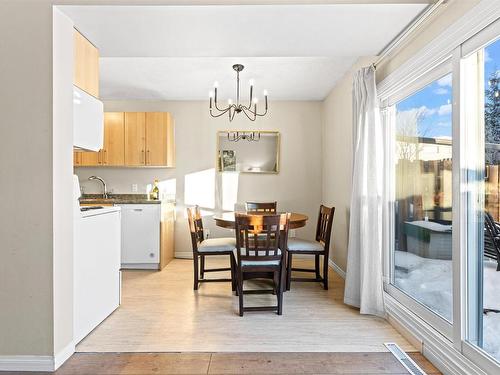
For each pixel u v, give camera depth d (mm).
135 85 4180
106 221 2605
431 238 2189
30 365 1901
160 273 3986
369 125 2631
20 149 1920
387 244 2760
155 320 2562
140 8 1970
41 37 1911
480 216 1714
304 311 2736
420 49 2127
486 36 1576
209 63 3463
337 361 1966
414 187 2426
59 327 1965
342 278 3742
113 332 2359
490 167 1637
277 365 1925
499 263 1587
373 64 2670
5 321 1920
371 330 2379
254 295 3143
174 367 1910
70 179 2096
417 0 1917
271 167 4887
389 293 2711
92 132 2400
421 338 2061
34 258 1918
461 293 1752
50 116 1911
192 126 4883
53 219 1916
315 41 2424
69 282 2066
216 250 3273
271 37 2357
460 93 1757
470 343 1717
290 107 4875
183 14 2043
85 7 1948
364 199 2688
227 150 4891
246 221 2627
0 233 1926
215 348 2127
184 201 4871
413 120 2432
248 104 4875
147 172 4871
